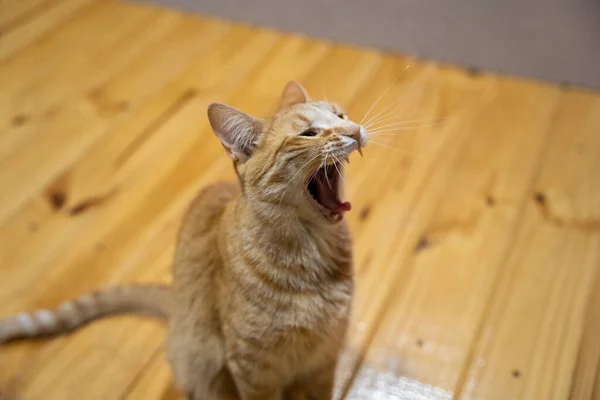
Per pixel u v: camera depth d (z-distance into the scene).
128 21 2.30
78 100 2.01
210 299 1.20
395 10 2.27
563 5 2.25
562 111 1.90
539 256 1.53
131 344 1.43
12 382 1.37
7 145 1.88
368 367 1.36
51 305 1.50
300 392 1.37
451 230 1.59
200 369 1.27
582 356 1.34
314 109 1.12
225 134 1.10
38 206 1.71
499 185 1.69
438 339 1.39
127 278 1.55
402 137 1.82
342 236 1.16
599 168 1.72
